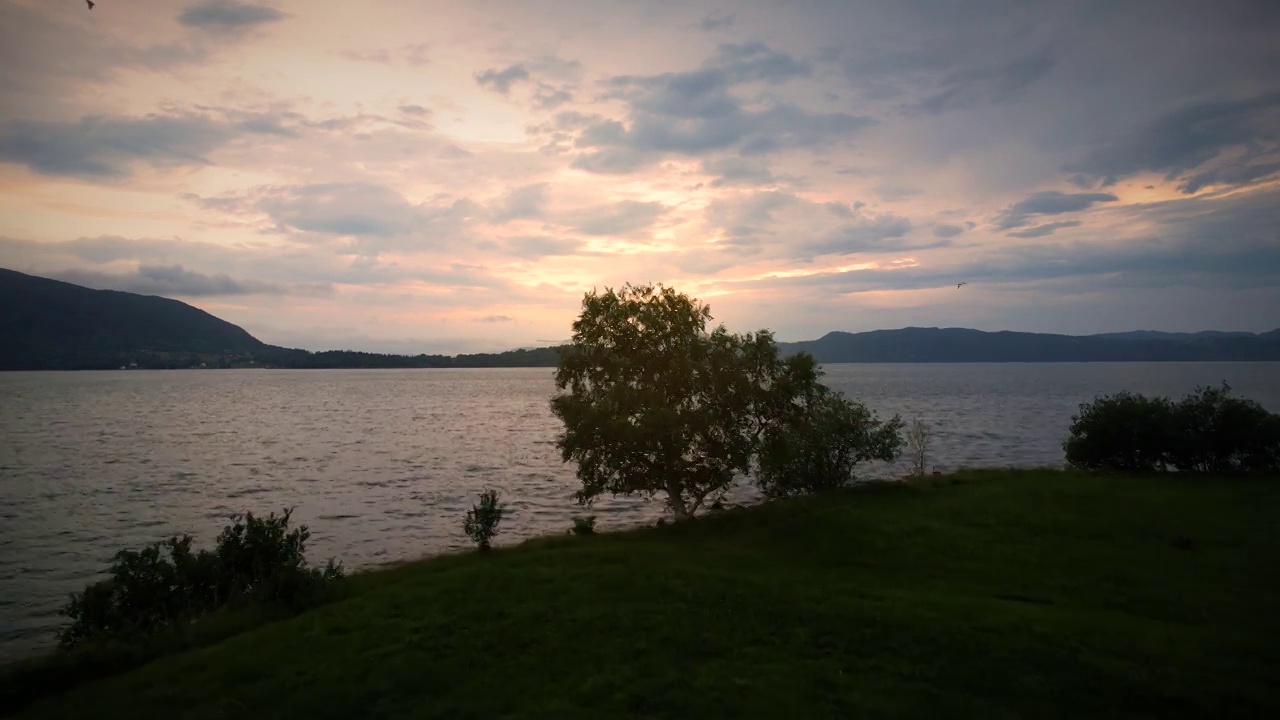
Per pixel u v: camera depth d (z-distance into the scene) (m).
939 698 10.31
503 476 46.09
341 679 11.26
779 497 28.36
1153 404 33.19
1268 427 30.52
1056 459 50.16
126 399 136.50
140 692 11.18
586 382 26.48
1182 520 21.31
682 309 25.34
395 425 83.75
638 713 9.91
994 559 17.95
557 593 15.31
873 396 125.50
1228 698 10.14
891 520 21.81
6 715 10.69
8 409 107.94
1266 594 14.84
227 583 16.52
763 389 25.09
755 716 9.79
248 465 51.09
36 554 27.31
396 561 25.75
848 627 12.98
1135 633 12.57
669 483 24.80
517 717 9.85
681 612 13.85
